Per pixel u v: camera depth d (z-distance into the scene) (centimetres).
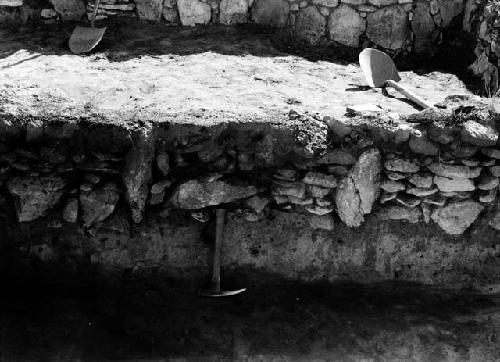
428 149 272
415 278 288
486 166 273
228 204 275
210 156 271
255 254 283
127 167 267
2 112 270
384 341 259
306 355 251
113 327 258
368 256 285
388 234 283
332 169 273
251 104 296
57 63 345
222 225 275
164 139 269
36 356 242
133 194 268
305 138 270
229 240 280
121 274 281
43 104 280
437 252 286
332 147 274
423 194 275
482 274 289
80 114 273
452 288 289
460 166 272
